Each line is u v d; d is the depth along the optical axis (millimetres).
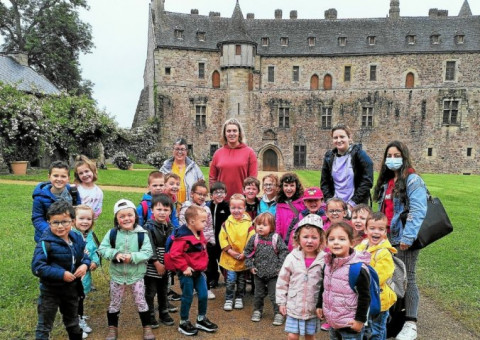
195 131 37219
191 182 6250
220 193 5793
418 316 5121
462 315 5090
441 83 36656
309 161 37969
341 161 5340
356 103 37500
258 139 37969
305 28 39625
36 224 4383
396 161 4551
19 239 7703
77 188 5113
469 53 36344
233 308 5344
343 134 5270
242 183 6098
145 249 4422
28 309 4867
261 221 4918
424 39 37438
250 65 36875
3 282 5633
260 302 4973
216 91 37531
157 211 4758
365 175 5195
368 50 37344
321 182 5648
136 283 4438
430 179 25234
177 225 5340
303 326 3844
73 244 3961
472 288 6020
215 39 38281
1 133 18391
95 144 24594
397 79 37094
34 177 17547
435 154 37031
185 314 4582
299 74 37875
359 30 38969
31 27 34750
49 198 4539
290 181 5398
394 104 37156
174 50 36656
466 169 36750
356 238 4516
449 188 19594
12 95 19719
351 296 3398
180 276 4617
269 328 4762
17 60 28594
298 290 3869
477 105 36438
